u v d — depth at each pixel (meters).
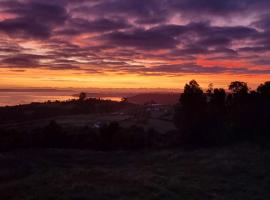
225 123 51.25
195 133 50.59
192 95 51.22
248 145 45.28
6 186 21.44
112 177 23.22
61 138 53.38
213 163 32.25
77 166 34.12
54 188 19.69
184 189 21.22
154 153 42.56
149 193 19.30
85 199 17.38
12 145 50.22
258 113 51.75
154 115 83.75
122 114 98.69
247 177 26.36
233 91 54.59
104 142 52.50
